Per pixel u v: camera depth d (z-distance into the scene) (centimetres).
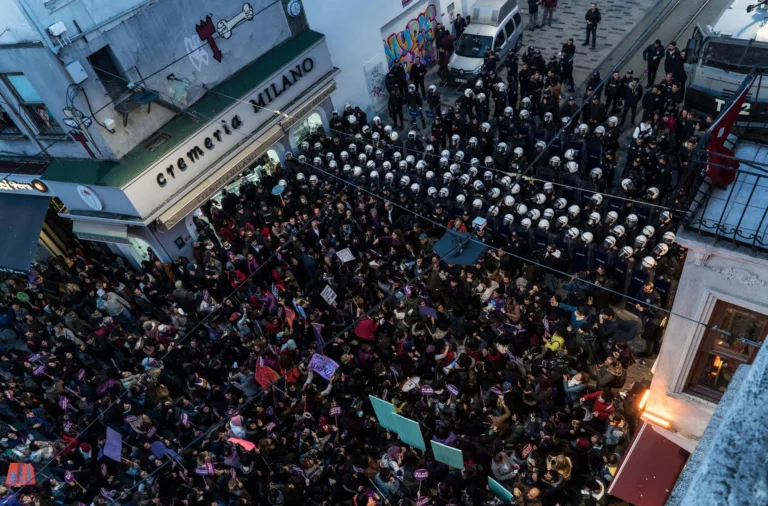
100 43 1591
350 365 1341
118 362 1608
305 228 1717
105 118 1667
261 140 1938
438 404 1264
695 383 869
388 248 1673
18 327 1838
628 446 1005
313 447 1232
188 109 1825
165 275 1748
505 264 1534
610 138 1788
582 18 2638
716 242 698
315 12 2080
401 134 2303
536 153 1792
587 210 1578
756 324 754
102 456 1296
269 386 1316
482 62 2339
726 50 1700
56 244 2103
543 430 1175
